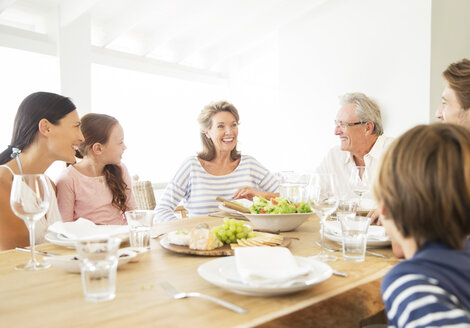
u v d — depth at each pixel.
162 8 4.23
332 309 0.77
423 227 0.65
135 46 5.12
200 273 0.84
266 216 1.41
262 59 6.61
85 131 2.10
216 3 4.58
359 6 4.44
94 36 4.65
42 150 1.67
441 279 0.59
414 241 0.69
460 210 0.62
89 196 2.09
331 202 1.11
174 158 6.08
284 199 1.55
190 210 2.36
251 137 6.71
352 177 1.72
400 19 4.06
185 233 1.23
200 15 4.64
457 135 0.65
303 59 5.11
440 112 1.86
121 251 1.04
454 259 0.62
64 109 1.69
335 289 0.82
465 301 0.59
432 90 3.84
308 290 0.81
